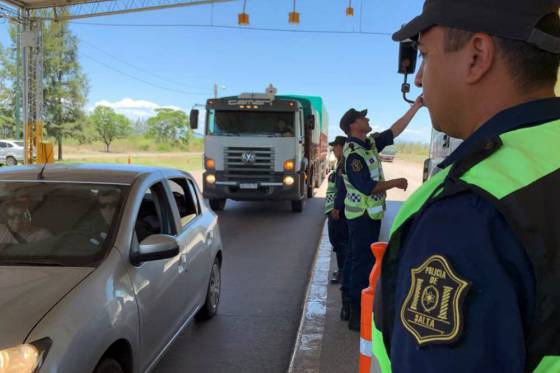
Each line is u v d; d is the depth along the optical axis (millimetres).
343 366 3658
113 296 2648
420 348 775
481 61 903
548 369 716
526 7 860
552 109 875
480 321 727
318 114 17766
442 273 773
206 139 12148
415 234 856
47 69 43656
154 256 3025
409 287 821
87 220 3127
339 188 5465
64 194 3365
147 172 3814
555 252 725
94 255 2855
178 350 4121
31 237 3004
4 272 2635
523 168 790
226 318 4883
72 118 45938
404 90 3359
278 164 11922
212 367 3828
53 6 18547
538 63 881
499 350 721
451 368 736
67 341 2193
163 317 3328
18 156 33281
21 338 2098
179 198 4445
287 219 11719
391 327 940
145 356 3018
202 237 4461
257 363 3908
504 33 867
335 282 5816
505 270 738
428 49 1000
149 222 3609
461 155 911
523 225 740
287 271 6809
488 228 760
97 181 3510
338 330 4340
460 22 908
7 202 3289
